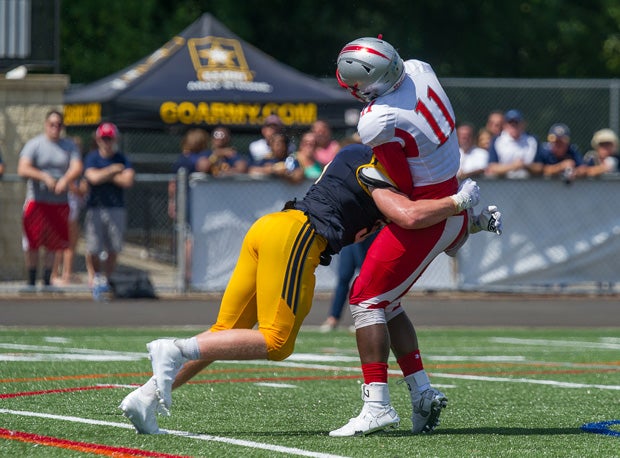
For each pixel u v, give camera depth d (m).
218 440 17.23
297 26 101.38
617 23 110.19
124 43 95.31
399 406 22.33
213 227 50.25
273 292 17.55
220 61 59.03
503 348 36.12
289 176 49.97
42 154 49.44
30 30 59.12
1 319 42.66
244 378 26.59
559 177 51.97
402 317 18.86
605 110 76.12
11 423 18.55
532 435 18.42
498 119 56.38
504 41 108.50
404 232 17.95
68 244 50.44
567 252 52.19
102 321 42.72
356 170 18.02
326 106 58.53
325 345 36.16
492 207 18.84
